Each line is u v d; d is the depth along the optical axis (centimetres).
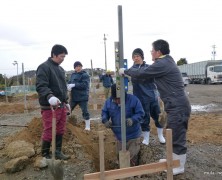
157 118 668
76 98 800
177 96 491
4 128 936
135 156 581
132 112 560
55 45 543
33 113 1470
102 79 1758
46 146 550
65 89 569
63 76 564
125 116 536
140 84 633
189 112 504
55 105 503
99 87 3025
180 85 495
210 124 981
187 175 515
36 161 539
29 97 2945
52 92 537
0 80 4553
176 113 489
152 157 589
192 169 544
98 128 842
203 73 4269
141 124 650
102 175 374
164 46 502
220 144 727
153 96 645
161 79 500
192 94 2420
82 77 795
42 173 519
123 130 510
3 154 600
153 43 512
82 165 543
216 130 880
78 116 1146
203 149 678
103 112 577
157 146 665
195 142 739
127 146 577
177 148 496
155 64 488
